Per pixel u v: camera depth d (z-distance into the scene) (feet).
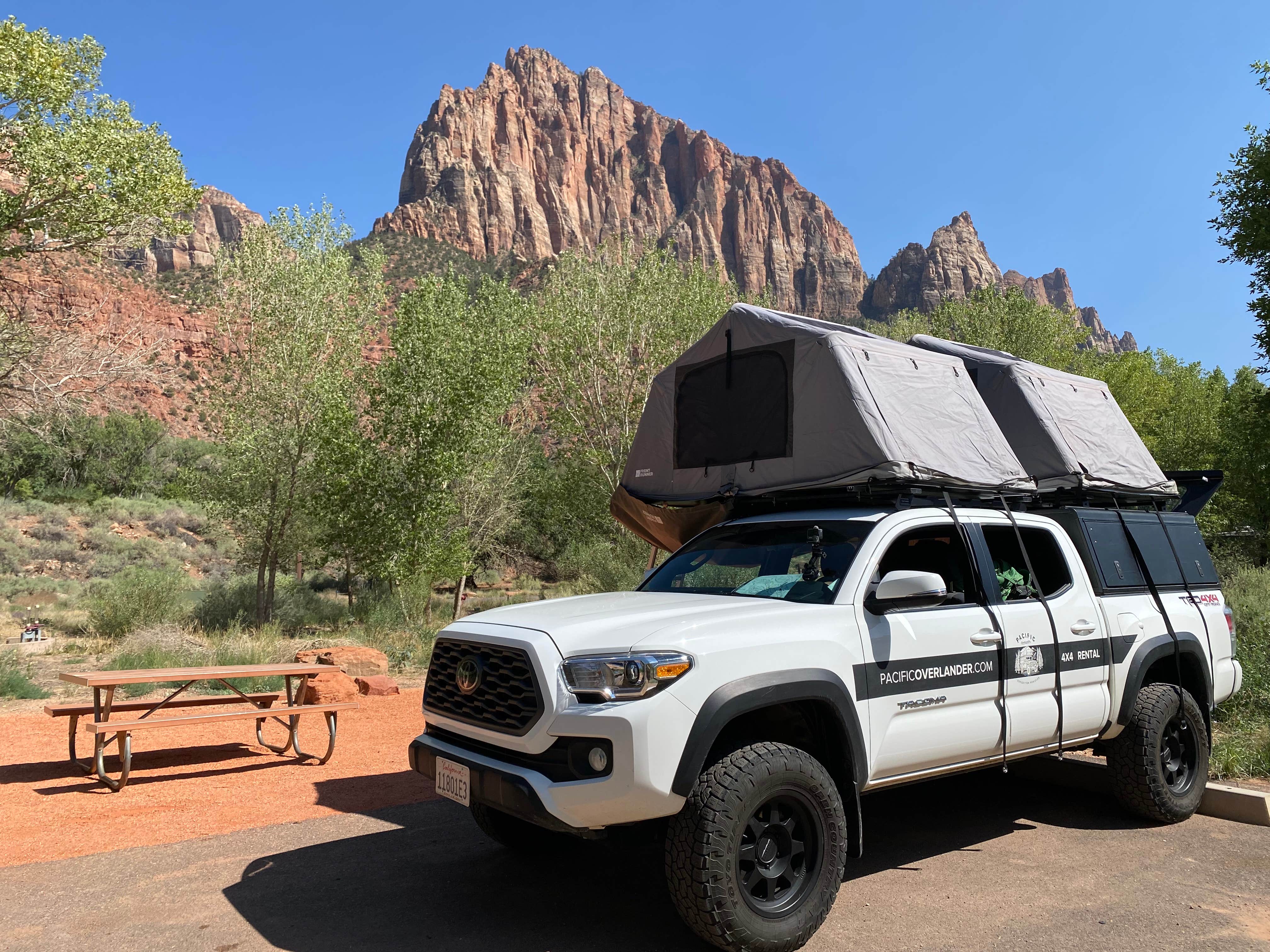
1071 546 16.60
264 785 19.22
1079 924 11.89
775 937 10.55
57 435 51.65
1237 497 54.65
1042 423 18.48
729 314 17.97
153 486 161.38
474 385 57.62
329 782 19.47
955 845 15.57
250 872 13.69
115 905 12.20
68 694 29.86
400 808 17.39
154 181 42.70
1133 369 92.99
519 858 14.57
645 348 67.72
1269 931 11.73
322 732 25.00
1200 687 18.35
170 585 50.78
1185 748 17.52
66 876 13.38
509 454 79.82
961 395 16.90
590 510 72.23
